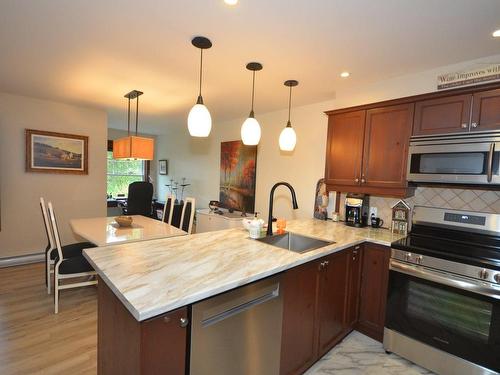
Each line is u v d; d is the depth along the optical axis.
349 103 2.96
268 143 4.22
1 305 2.72
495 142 1.91
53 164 4.12
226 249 1.82
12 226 3.87
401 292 2.10
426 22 1.70
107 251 1.70
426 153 2.24
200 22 1.77
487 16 1.62
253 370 1.47
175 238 2.09
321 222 3.08
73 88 3.30
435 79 2.40
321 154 3.51
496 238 2.04
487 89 1.98
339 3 1.53
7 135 3.77
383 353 2.19
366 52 2.12
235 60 2.34
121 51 2.23
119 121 5.48
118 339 1.22
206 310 1.21
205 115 1.96
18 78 2.96
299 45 2.04
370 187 2.66
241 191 4.74
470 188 2.24
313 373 1.94
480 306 1.73
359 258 2.35
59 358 1.98
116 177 7.23
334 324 2.13
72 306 2.73
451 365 1.86
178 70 2.61
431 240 2.26
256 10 1.62
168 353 1.09
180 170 6.68
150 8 1.63
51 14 1.71
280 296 1.57
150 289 1.16
